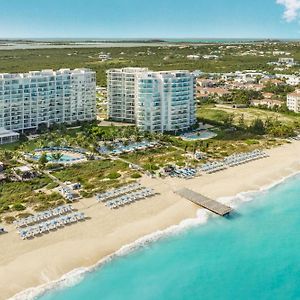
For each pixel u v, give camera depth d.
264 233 122.12
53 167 164.25
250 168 171.50
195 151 186.88
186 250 112.31
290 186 155.88
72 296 93.06
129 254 108.62
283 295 98.06
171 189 146.12
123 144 195.62
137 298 94.56
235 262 108.88
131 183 149.00
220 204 135.00
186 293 97.31
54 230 115.75
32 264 101.12
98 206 131.12
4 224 117.25
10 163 167.00
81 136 196.62
